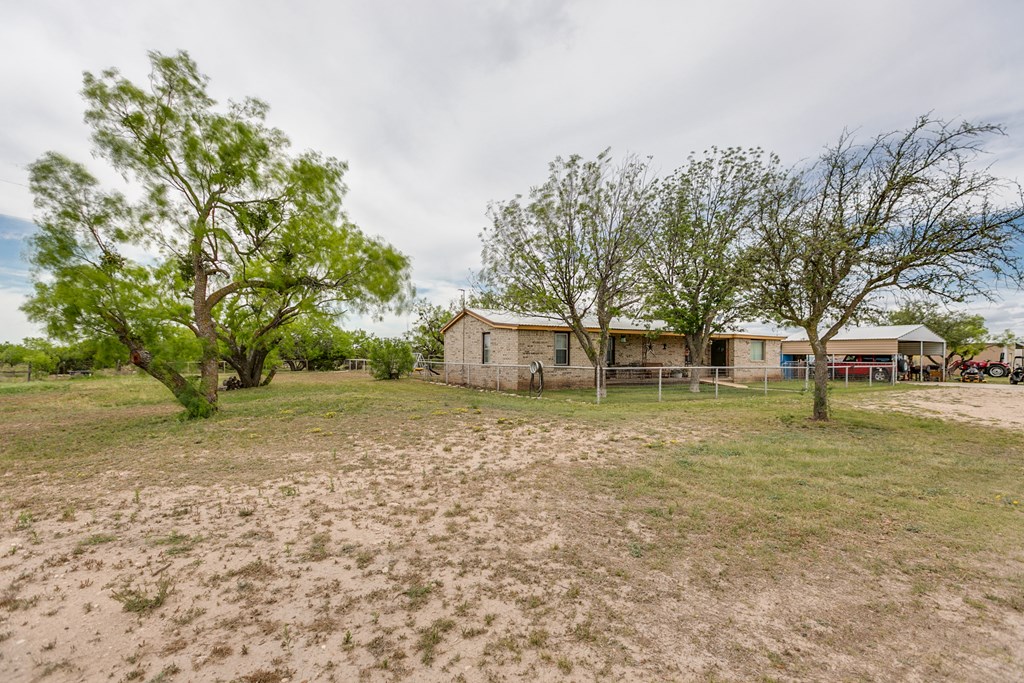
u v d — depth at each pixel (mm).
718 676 2277
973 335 33000
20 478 5914
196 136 11039
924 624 2775
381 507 4742
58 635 2574
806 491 5246
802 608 2943
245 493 5195
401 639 2568
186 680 2205
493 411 11258
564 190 15578
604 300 15844
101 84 10320
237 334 18625
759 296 9719
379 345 25234
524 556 3650
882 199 8586
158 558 3584
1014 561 3596
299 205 12289
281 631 2635
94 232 10219
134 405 13711
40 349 24875
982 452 7250
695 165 16938
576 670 2311
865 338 25062
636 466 6277
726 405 13102
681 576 3350
